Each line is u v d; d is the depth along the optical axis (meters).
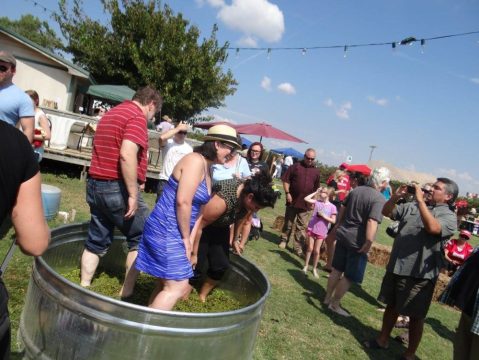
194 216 2.71
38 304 2.17
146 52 20.78
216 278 3.33
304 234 7.88
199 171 2.53
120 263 3.78
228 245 3.41
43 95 13.29
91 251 3.14
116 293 3.21
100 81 22.78
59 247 3.09
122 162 2.99
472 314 3.19
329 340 4.43
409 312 4.07
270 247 7.97
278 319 4.63
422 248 3.99
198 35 22.19
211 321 2.06
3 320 1.52
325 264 7.64
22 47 12.85
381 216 4.72
